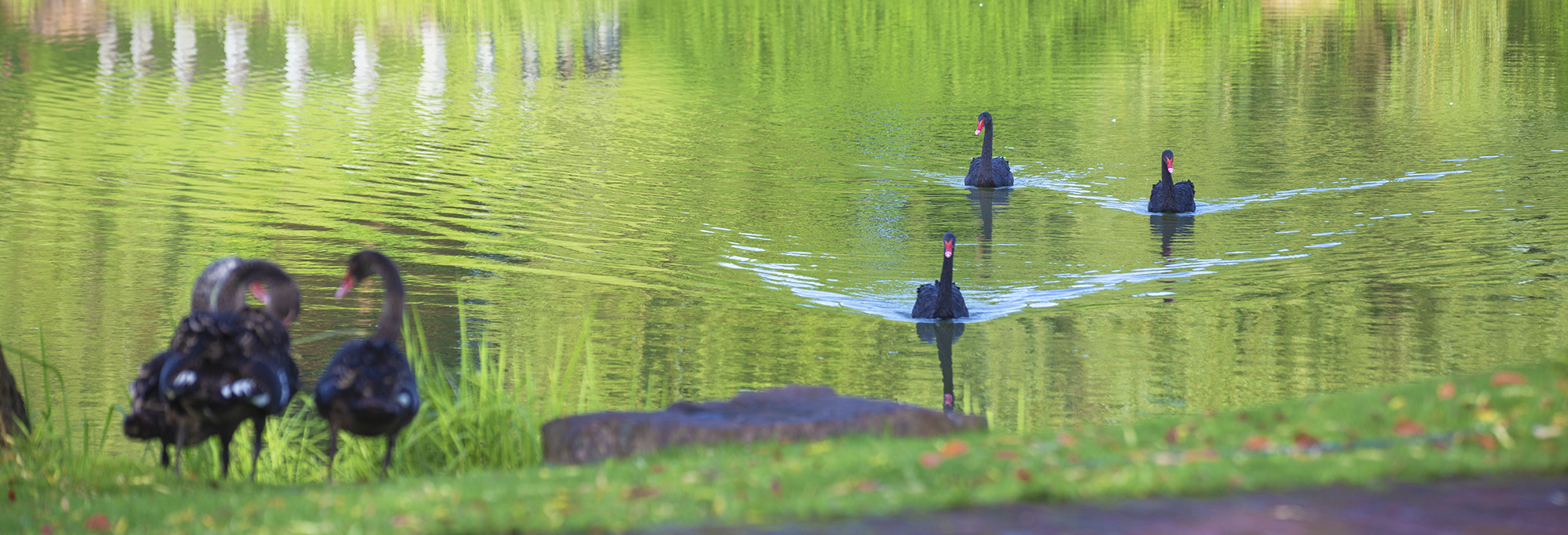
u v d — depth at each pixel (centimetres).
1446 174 2673
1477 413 784
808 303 1797
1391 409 810
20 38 4797
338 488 864
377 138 3042
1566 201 2409
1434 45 4894
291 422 1244
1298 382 1416
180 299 1745
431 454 1141
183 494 904
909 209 2427
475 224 2216
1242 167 2792
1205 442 781
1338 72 4203
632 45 4944
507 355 1520
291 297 1034
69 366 1462
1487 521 621
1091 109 3572
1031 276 1953
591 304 1753
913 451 794
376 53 4662
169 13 5794
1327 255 2044
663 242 2117
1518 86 3853
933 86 3991
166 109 3400
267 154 2823
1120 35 5275
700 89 3906
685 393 1396
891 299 1831
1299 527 620
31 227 2138
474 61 4481
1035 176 2744
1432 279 1878
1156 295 1833
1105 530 625
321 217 2253
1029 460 754
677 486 743
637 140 3078
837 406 998
